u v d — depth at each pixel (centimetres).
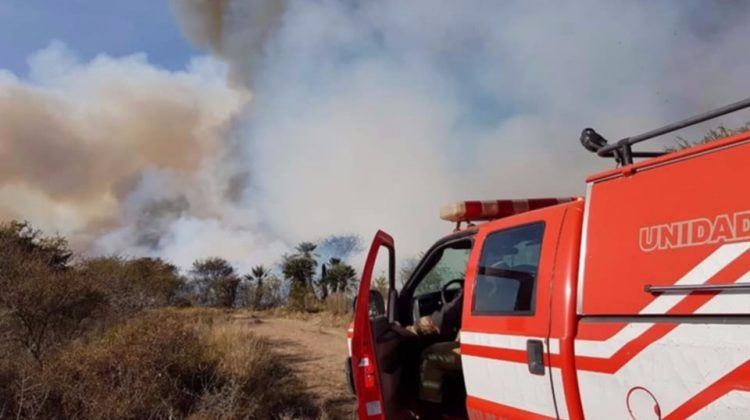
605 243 271
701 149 236
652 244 248
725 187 224
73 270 954
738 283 212
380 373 404
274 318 1892
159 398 584
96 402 539
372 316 464
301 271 2703
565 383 279
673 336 231
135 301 1070
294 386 741
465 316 368
